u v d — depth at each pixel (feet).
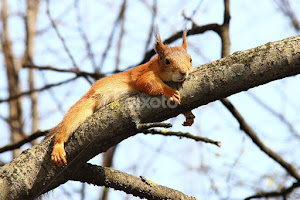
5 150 39.91
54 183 27.96
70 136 27.84
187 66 32.89
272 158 43.27
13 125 72.54
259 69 24.84
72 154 27.12
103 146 26.99
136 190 30.17
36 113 73.26
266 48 25.18
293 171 43.01
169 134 36.78
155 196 30.25
